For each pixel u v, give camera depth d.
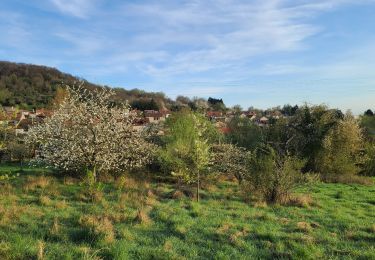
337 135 30.48
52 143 19.64
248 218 13.10
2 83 92.25
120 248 8.75
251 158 18.16
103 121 20.47
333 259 8.96
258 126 30.52
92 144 19.78
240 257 8.98
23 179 19.23
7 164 27.47
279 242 10.06
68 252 8.50
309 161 29.92
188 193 17.73
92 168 20.06
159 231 10.98
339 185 24.88
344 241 10.66
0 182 17.91
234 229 11.42
